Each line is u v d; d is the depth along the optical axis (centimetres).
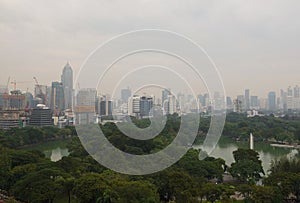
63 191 8194
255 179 10669
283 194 8388
